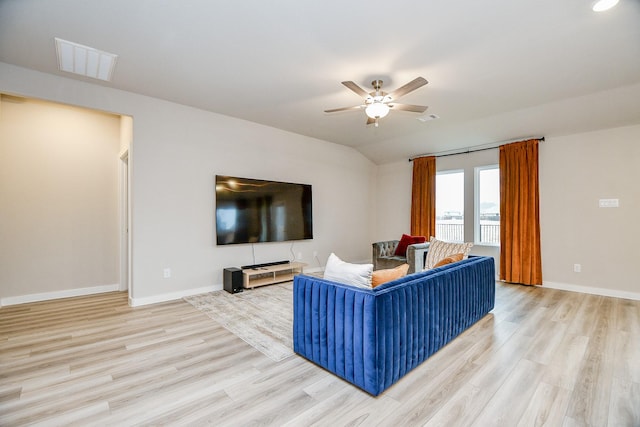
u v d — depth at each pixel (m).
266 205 4.91
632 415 1.68
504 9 2.11
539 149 4.71
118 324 3.07
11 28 2.33
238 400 1.83
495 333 2.86
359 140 5.87
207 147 4.28
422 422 1.64
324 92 3.59
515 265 4.80
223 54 2.74
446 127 4.93
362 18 2.22
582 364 2.25
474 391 1.93
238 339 2.72
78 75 3.14
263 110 4.22
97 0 2.01
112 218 4.50
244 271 4.38
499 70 3.02
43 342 2.64
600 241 4.20
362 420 1.66
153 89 3.52
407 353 2.09
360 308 1.90
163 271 3.89
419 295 2.20
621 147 4.05
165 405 1.78
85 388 1.95
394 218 6.71
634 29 2.33
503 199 4.96
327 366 2.15
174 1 2.04
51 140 4.06
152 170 3.79
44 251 3.98
